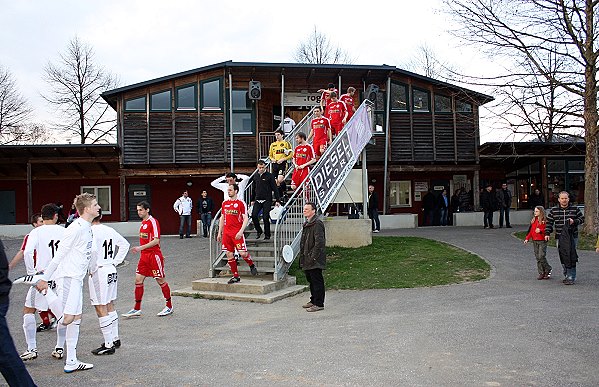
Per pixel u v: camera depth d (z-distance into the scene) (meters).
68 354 5.55
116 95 23.12
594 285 9.83
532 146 25.34
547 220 10.34
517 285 9.98
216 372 5.40
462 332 6.67
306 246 8.64
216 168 23.45
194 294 10.01
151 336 7.12
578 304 8.14
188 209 20.80
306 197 11.94
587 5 16.59
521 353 5.71
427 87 25.64
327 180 12.88
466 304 8.46
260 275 11.02
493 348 5.93
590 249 14.63
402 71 24.16
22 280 5.64
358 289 10.31
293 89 23.58
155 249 8.45
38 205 25.62
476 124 25.98
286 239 11.52
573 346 5.91
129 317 8.40
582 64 16.61
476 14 17.33
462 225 23.98
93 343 6.84
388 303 8.90
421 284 10.46
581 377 4.91
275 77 23.16
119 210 25.73
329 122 14.21
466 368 5.26
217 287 10.13
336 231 15.05
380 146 24.81
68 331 5.58
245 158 23.33
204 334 7.17
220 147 23.33
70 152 23.14
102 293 6.27
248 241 11.72
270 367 5.52
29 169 23.33
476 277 10.91
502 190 21.19
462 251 14.05
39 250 6.68
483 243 15.70
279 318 8.09
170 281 11.78
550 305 8.12
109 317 6.30
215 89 23.47
